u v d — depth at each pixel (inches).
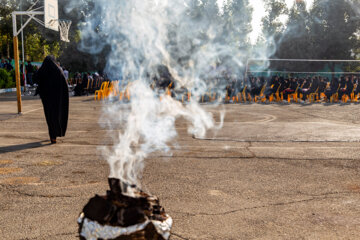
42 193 217.8
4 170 266.1
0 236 162.7
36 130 440.8
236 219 184.4
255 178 255.1
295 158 315.6
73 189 225.6
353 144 382.3
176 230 170.4
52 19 771.4
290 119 594.6
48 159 300.8
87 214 98.0
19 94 581.6
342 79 999.0
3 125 474.0
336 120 586.2
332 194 224.1
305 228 175.2
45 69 358.3
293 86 988.6
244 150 346.0
